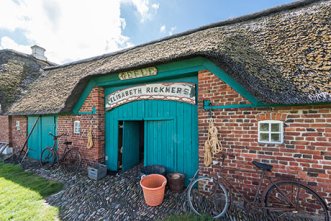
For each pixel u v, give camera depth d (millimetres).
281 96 3312
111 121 6516
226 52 3920
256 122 3891
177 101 5121
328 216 3254
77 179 6039
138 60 5215
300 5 5742
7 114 9547
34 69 13328
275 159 3721
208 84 4414
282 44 4410
